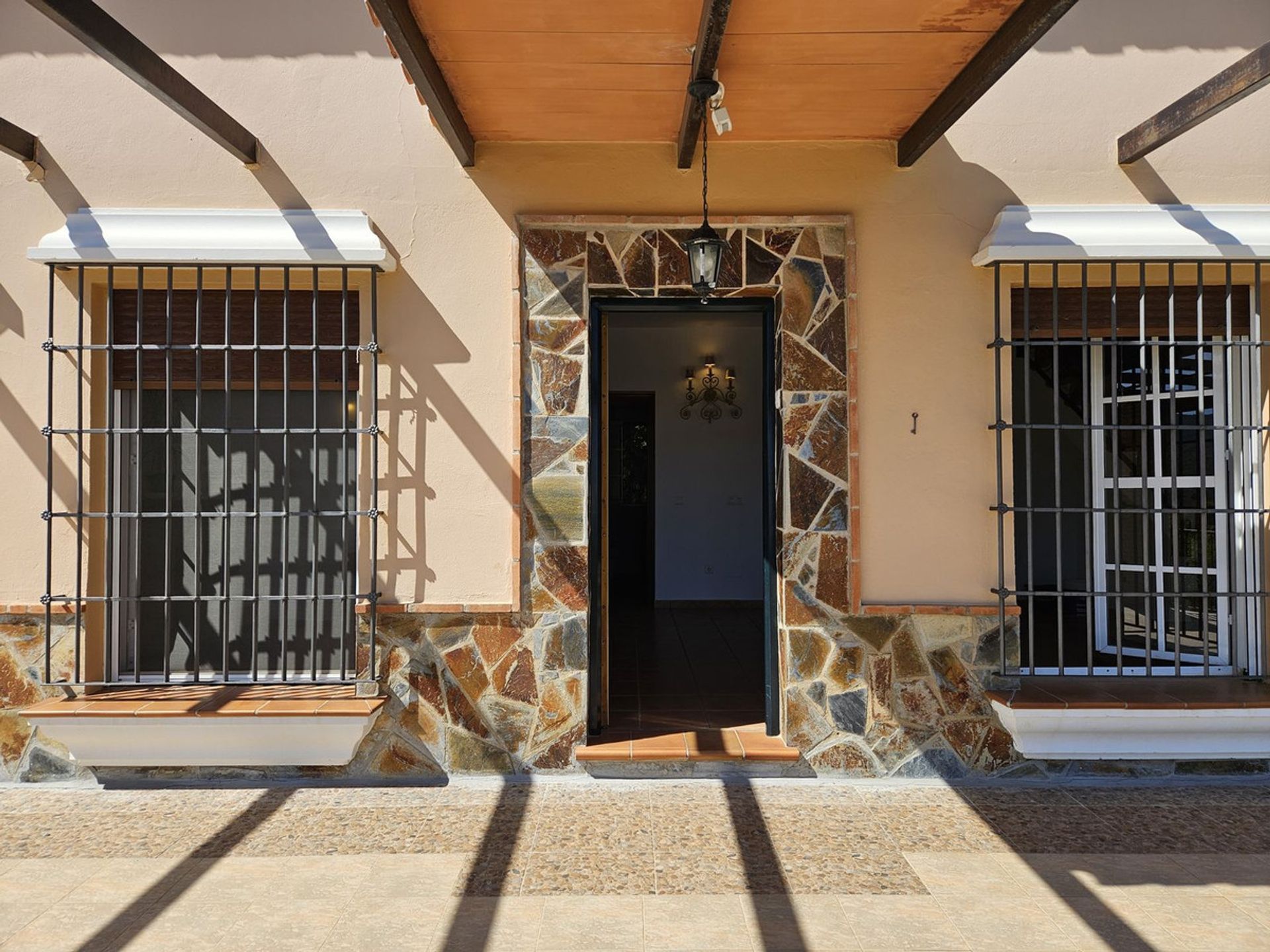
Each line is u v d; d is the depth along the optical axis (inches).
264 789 165.6
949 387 174.1
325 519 180.9
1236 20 177.9
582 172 173.6
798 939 111.9
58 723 159.5
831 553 171.5
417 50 129.2
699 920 116.4
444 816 151.7
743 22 127.3
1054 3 116.6
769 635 180.4
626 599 418.0
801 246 173.6
